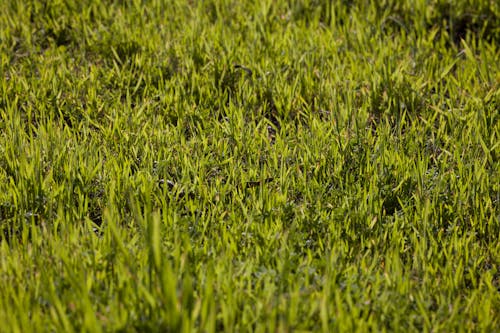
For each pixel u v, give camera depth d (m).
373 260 3.43
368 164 4.22
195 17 6.11
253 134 4.64
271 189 4.05
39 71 5.33
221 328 3.00
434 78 5.42
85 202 3.85
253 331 2.98
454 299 3.32
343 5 6.41
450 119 4.77
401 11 6.27
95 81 5.18
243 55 5.55
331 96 5.04
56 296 2.91
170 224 3.67
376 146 4.44
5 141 4.34
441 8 6.26
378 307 3.12
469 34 6.08
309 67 5.41
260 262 3.41
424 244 3.57
